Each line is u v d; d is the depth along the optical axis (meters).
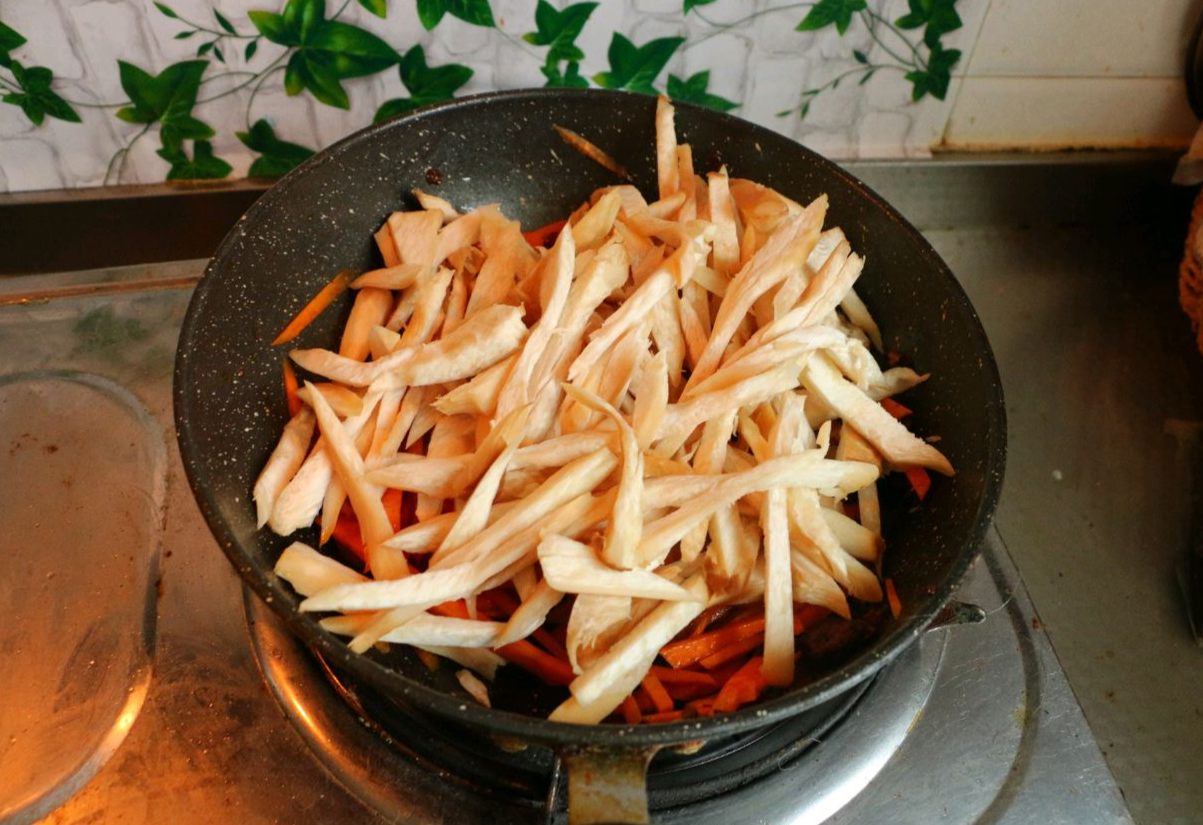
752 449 0.41
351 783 0.38
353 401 0.41
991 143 0.59
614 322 0.42
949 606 0.40
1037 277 0.60
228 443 0.39
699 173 0.49
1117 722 0.43
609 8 0.49
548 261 0.44
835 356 0.42
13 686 0.40
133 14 0.45
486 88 0.52
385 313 0.45
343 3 0.47
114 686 0.40
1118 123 0.58
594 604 0.35
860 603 0.40
